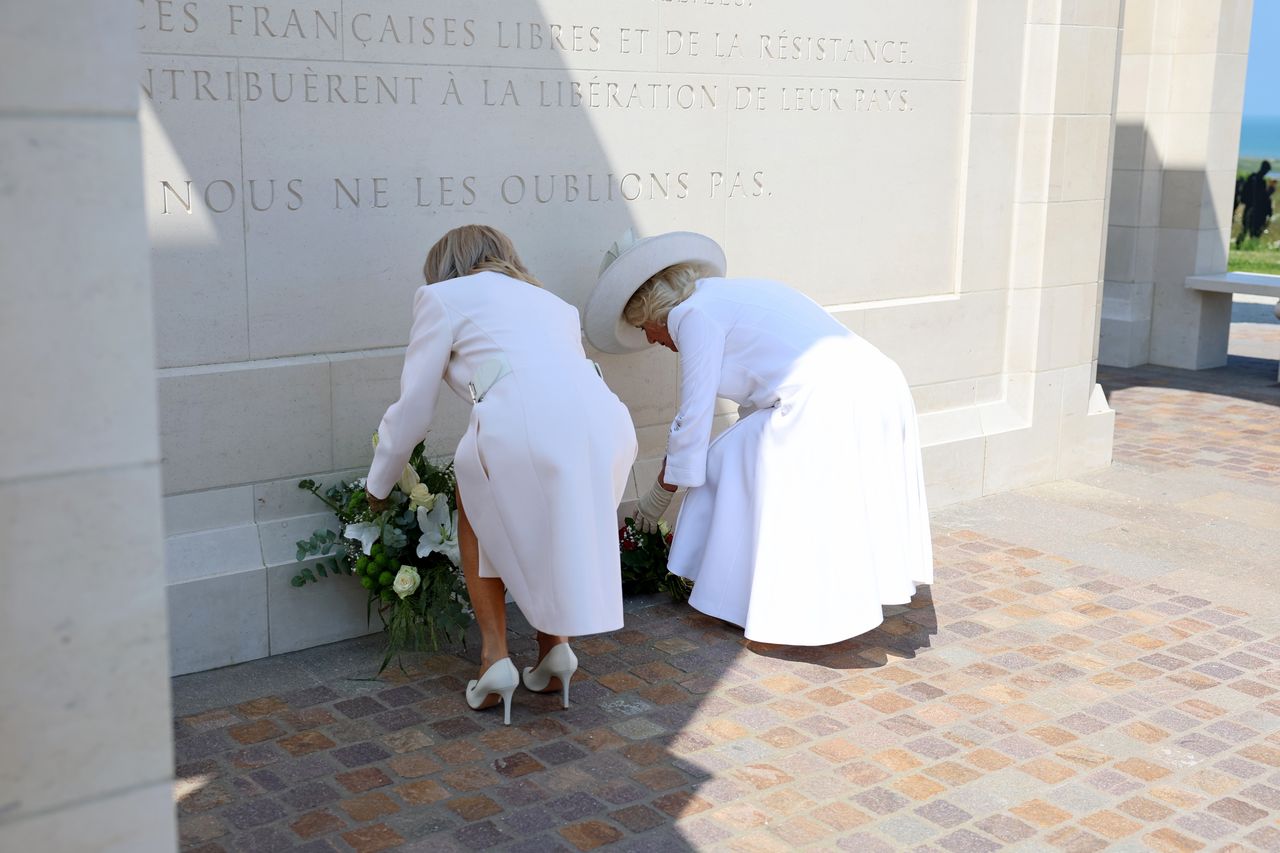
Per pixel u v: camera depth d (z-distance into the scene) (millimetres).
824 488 4121
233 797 3238
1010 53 5996
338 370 4242
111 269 1677
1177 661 4246
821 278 5578
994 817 3215
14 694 1680
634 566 4707
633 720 3738
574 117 4676
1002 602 4777
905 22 5625
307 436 4219
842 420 4125
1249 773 3482
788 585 4137
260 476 4148
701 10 4949
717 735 3650
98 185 1652
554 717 3752
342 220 4199
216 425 4031
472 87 4398
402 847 3010
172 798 1825
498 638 3697
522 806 3221
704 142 5066
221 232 3967
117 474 1720
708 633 4445
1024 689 4004
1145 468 6793
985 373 6270
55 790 1729
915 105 5746
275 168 4035
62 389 1663
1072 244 6301
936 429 6023
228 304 4020
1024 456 6340
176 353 3949
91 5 1613
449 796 3264
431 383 3557
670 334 4371
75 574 1705
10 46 1567
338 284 4230
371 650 4223
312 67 4043
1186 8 9367
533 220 4645
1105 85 6254
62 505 1685
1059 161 6145
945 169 5926
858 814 3215
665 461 4316
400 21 4199
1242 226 24359
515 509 3432
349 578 4281
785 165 5344
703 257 4441
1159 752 3594
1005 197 6148
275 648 4160
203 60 3840
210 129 3889
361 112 4172
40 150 1606
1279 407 8500
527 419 3402
